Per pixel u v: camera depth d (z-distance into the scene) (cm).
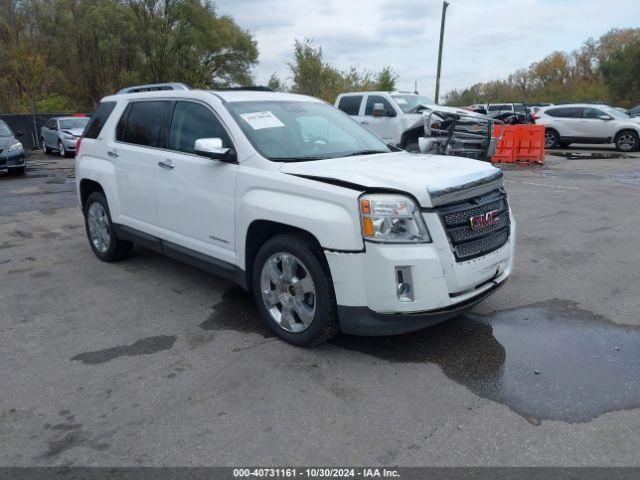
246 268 446
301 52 3750
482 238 399
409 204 362
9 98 3484
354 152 483
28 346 425
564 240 722
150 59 3859
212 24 3956
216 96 489
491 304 500
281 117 488
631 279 563
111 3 3825
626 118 2075
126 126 586
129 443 304
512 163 1659
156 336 441
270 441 304
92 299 525
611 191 1109
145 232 558
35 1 4169
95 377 376
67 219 910
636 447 294
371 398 345
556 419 320
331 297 388
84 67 4106
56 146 2228
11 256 681
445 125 1158
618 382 360
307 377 372
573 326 450
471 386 357
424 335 435
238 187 439
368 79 3734
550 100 6838
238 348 417
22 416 331
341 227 365
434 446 297
